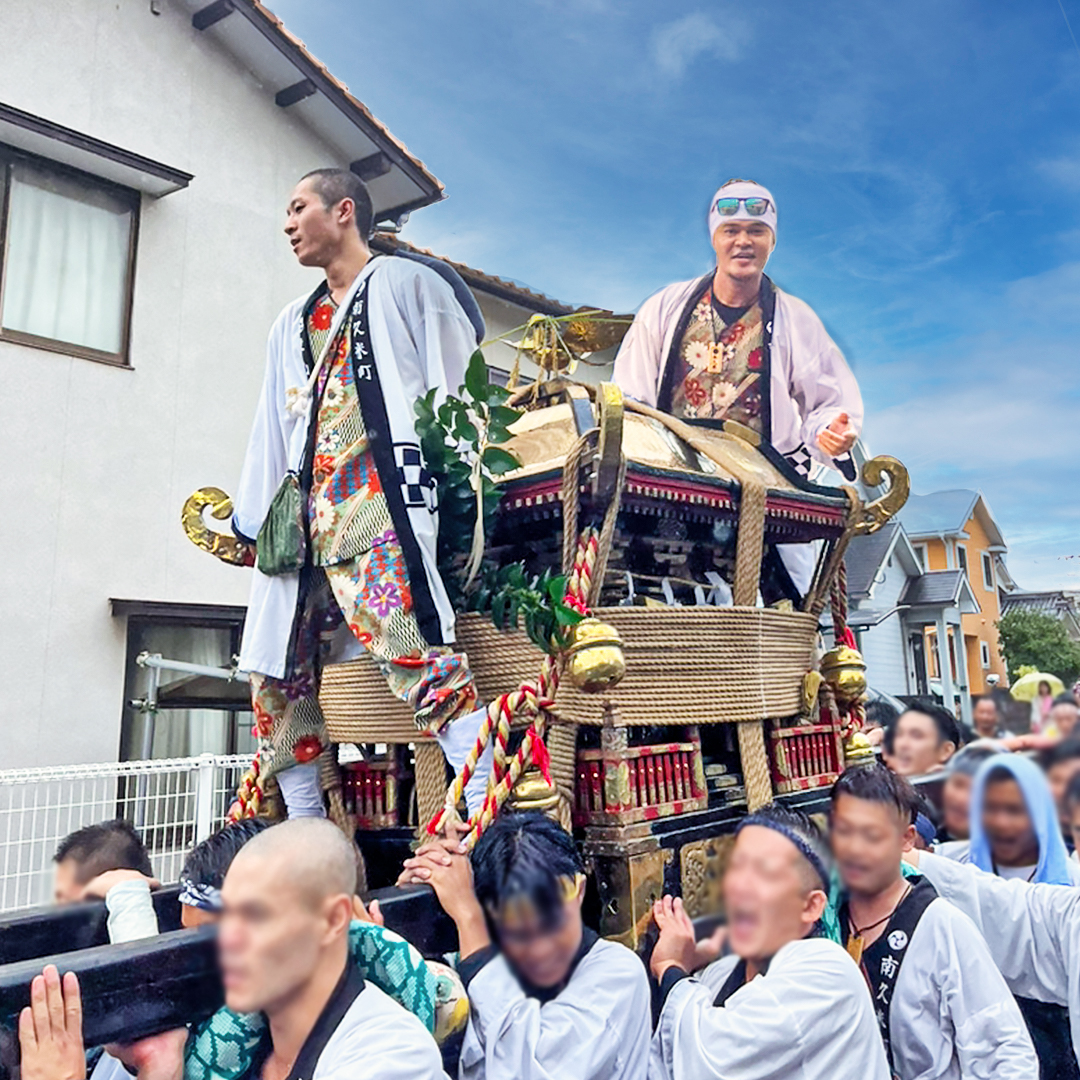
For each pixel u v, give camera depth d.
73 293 6.33
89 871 1.95
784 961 1.54
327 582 2.24
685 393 2.71
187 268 6.76
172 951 1.20
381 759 2.27
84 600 6.23
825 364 2.60
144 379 6.55
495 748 1.72
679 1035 1.56
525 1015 1.48
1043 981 1.87
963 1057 1.66
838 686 2.45
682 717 1.99
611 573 2.15
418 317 2.11
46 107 6.07
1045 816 1.72
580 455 1.88
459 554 2.08
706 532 2.41
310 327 2.31
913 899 1.77
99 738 6.20
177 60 6.68
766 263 2.45
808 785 2.33
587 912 1.83
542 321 2.58
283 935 1.23
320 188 2.21
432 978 1.40
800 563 2.80
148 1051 1.28
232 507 2.51
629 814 1.84
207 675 6.34
